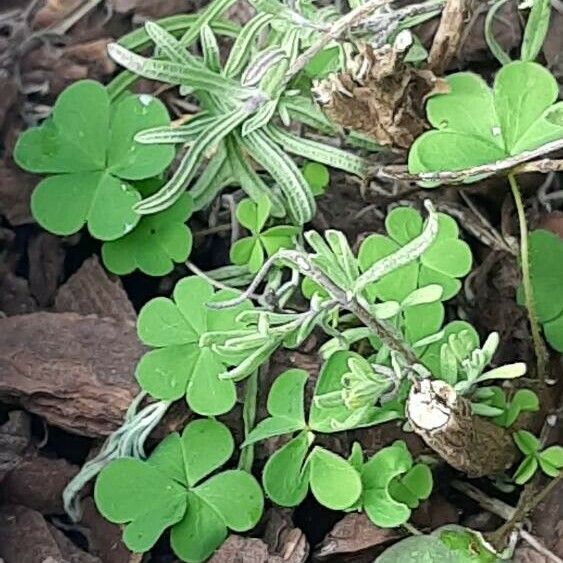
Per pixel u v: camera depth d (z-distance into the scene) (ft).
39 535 0.95
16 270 1.05
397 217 0.98
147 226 1.00
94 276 1.02
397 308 0.91
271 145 1.01
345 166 1.02
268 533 0.96
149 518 0.92
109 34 1.12
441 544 0.92
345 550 0.94
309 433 0.94
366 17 0.98
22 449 0.98
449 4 0.96
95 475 0.97
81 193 1.00
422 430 0.89
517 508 0.95
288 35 1.01
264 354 0.94
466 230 1.06
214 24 1.06
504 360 1.02
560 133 0.94
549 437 0.98
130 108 1.01
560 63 1.09
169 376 0.94
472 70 1.11
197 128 1.00
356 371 0.90
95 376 0.97
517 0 1.09
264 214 0.99
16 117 1.08
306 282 0.97
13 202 1.05
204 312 0.96
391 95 0.96
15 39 1.10
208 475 0.97
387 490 0.93
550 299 0.99
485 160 0.94
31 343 0.98
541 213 1.06
